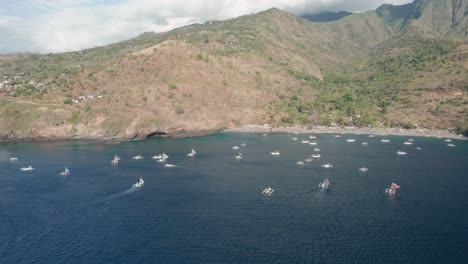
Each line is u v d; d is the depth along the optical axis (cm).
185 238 10950
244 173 18088
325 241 10800
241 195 14712
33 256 9969
